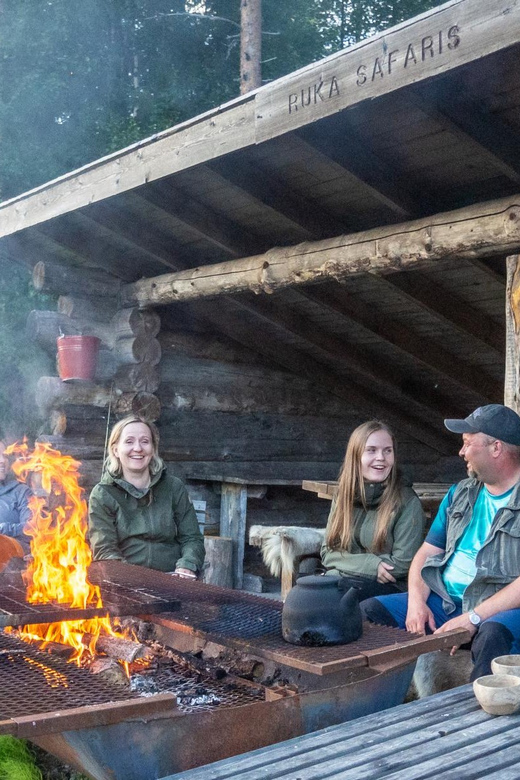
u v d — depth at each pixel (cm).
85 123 1338
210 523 754
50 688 225
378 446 412
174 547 463
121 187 508
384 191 447
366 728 229
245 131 409
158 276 676
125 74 1429
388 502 409
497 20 293
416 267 477
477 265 518
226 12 1497
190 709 259
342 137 422
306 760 206
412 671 274
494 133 383
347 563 409
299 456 789
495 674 252
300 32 1509
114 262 697
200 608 315
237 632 280
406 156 435
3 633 287
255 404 766
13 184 1285
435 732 222
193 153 447
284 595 521
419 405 773
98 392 700
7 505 596
